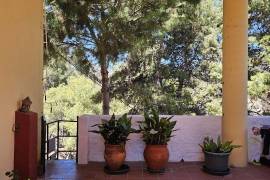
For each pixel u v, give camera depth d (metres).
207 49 11.02
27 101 4.33
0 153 3.73
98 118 5.84
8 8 3.95
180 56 11.02
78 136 5.63
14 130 4.19
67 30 9.09
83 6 8.85
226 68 5.55
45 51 9.23
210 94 10.95
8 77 3.95
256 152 5.87
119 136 5.09
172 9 9.34
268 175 5.09
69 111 10.77
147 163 5.18
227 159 5.12
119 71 10.24
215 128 5.89
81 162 5.61
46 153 5.85
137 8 9.11
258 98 10.38
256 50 10.87
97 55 9.16
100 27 8.86
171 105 10.45
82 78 10.84
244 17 5.47
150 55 10.37
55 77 10.89
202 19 10.59
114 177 4.95
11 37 4.05
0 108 3.71
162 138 5.15
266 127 5.68
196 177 4.97
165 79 10.76
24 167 4.22
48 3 9.09
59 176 4.95
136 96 10.31
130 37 8.92
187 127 5.88
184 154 5.87
